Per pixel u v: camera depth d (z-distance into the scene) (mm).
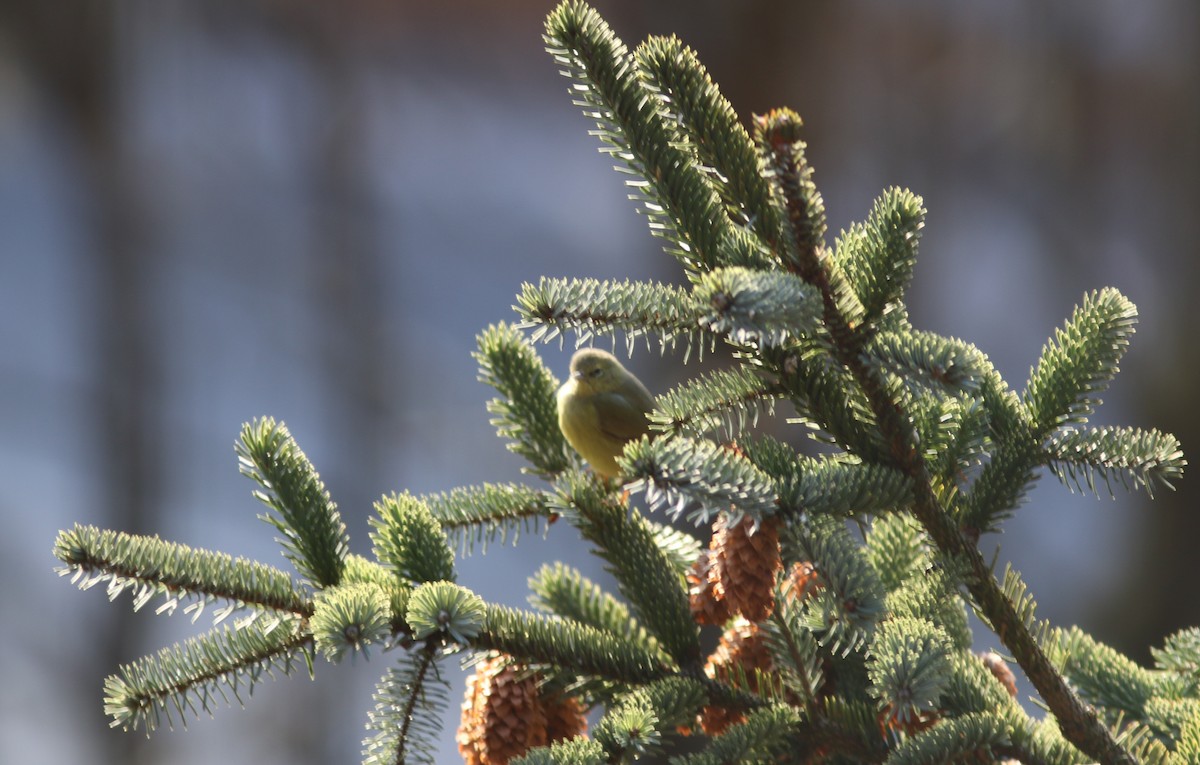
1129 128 15922
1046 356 2863
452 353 20859
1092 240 16734
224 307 19844
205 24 18156
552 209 23672
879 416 2596
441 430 17844
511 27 21031
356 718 15266
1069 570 15664
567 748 2400
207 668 2625
